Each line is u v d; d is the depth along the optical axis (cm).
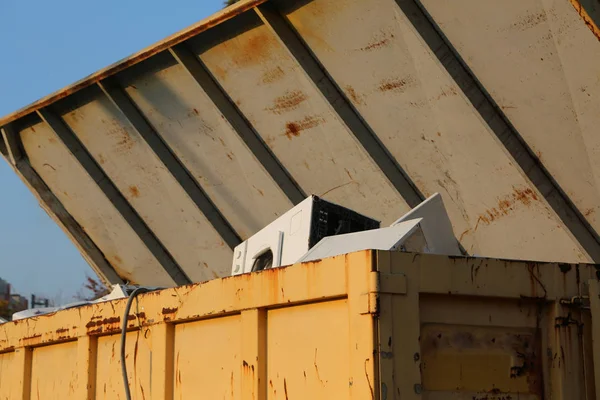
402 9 545
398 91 582
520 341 321
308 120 642
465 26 530
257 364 348
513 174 554
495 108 547
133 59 695
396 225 393
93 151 814
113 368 457
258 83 656
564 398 319
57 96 768
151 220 820
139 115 755
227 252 771
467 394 307
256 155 686
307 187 679
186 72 684
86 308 484
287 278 337
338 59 601
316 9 588
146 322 427
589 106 502
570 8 475
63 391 502
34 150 858
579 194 536
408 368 296
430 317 308
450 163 584
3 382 588
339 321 312
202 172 747
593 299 329
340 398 306
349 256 307
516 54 518
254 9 602
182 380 401
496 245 591
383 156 617
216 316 381
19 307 2509
